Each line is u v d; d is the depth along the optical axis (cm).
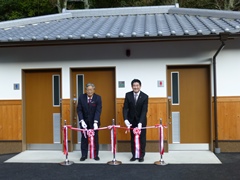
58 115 852
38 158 764
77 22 1016
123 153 800
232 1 1995
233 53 789
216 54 768
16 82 842
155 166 677
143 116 702
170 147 823
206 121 816
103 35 743
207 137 816
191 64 798
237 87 789
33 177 614
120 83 811
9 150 841
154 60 804
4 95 846
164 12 1116
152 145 802
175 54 799
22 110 842
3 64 847
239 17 864
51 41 760
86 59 823
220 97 791
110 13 1125
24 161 738
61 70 832
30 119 860
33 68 838
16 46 807
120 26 885
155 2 2161
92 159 741
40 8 2192
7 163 724
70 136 826
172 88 823
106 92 835
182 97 822
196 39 737
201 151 807
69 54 829
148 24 895
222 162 703
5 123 844
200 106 819
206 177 597
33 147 859
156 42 801
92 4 2261
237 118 789
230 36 715
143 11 1123
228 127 791
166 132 799
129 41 748
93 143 725
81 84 842
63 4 2164
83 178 602
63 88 831
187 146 820
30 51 839
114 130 712
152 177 602
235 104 788
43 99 856
